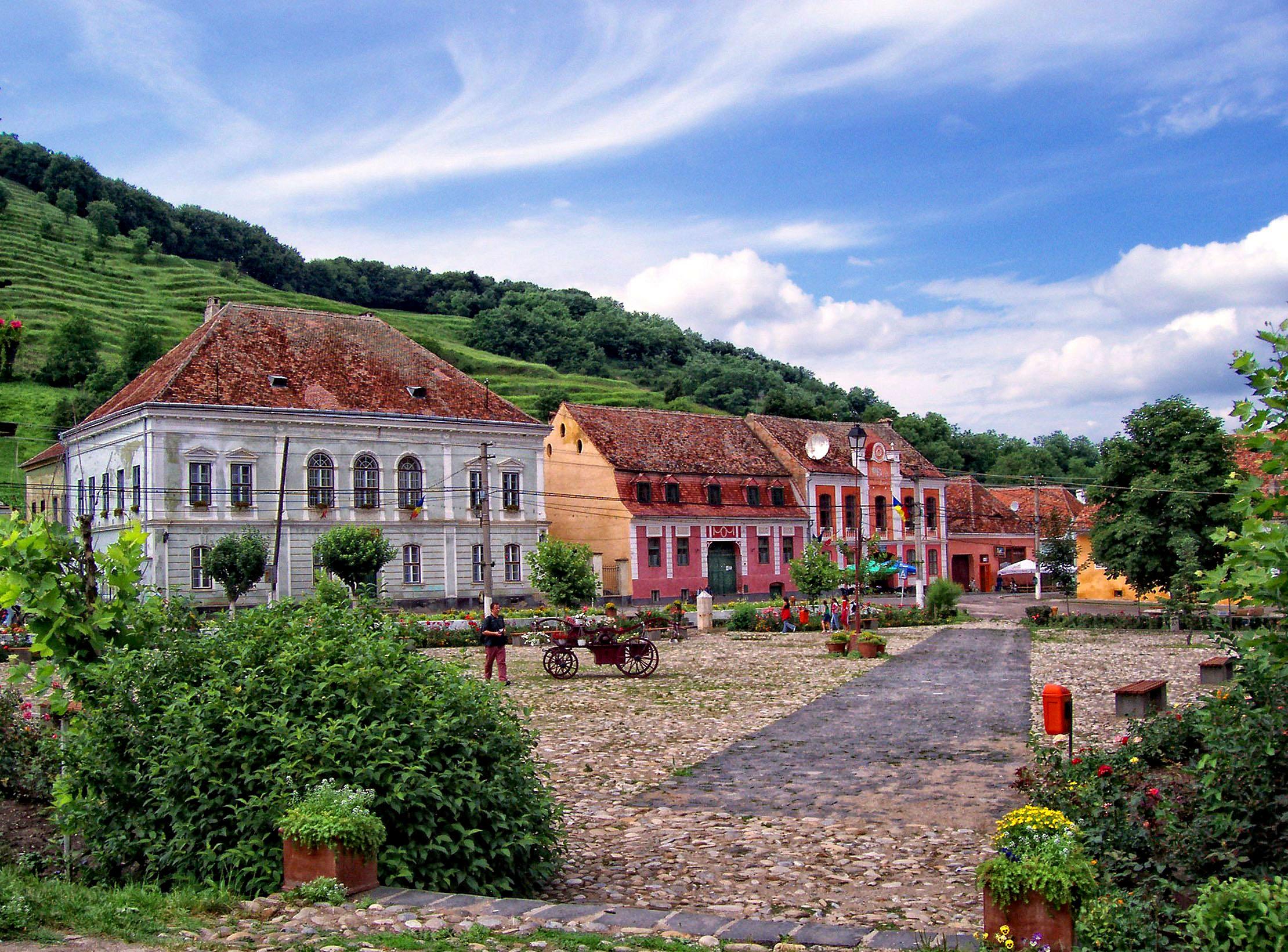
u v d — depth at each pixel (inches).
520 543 2377.0
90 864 354.3
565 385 4800.7
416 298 7022.6
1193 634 1453.0
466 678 392.2
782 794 515.2
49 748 371.6
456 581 2281.0
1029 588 3346.5
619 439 2568.9
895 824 452.8
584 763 601.3
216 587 1988.2
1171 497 1596.9
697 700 864.3
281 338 2223.2
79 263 5221.5
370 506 2186.3
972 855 402.3
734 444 2812.5
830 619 1654.8
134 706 362.6
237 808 327.6
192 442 1987.0
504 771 363.3
